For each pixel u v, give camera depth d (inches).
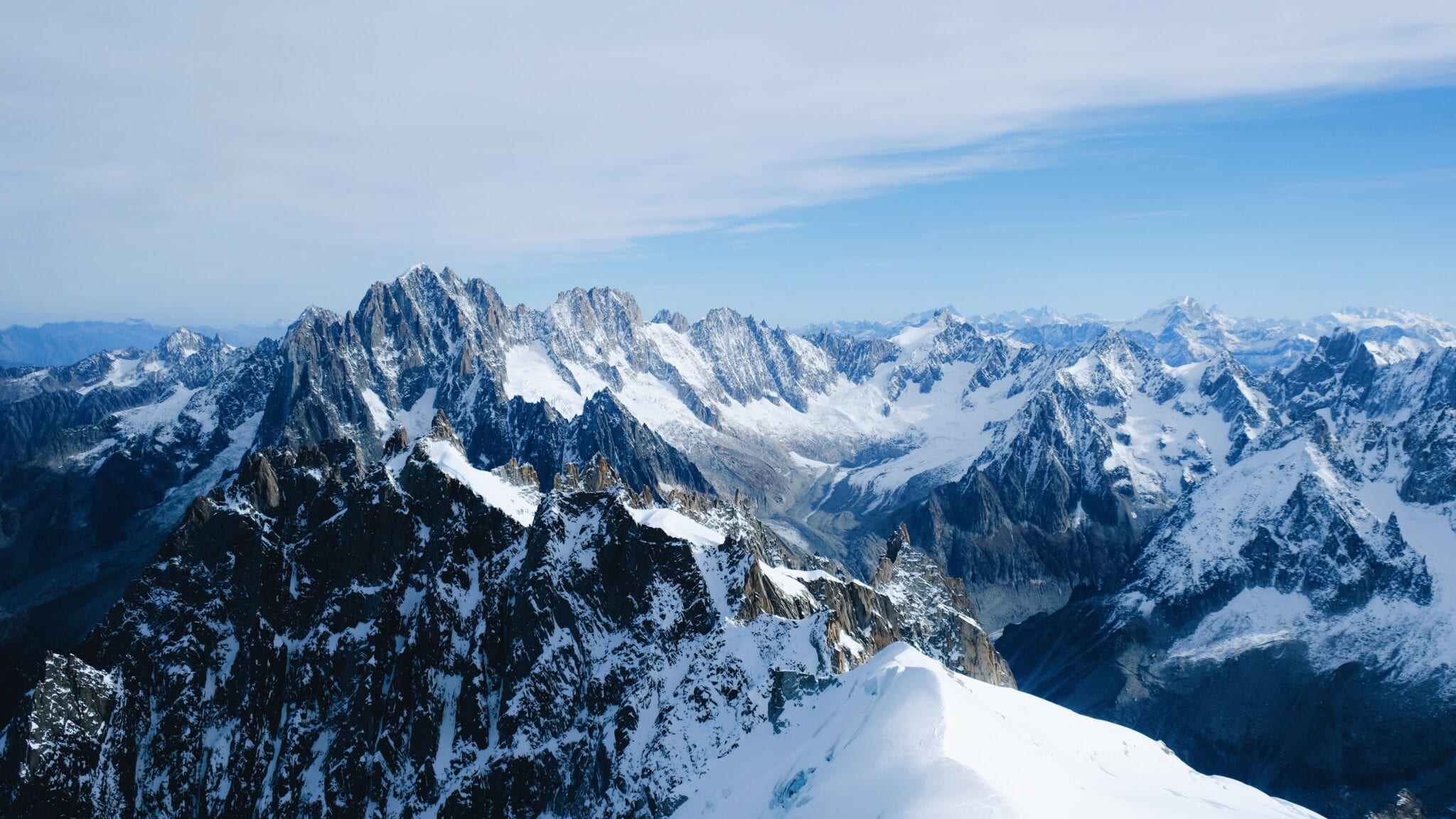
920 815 3489.2
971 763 3892.7
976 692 5605.3
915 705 4343.0
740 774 4847.4
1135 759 5634.8
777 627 5600.4
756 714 5201.8
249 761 5866.1
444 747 5684.1
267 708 6028.5
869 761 4005.9
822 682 5147.6
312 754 5831.7
